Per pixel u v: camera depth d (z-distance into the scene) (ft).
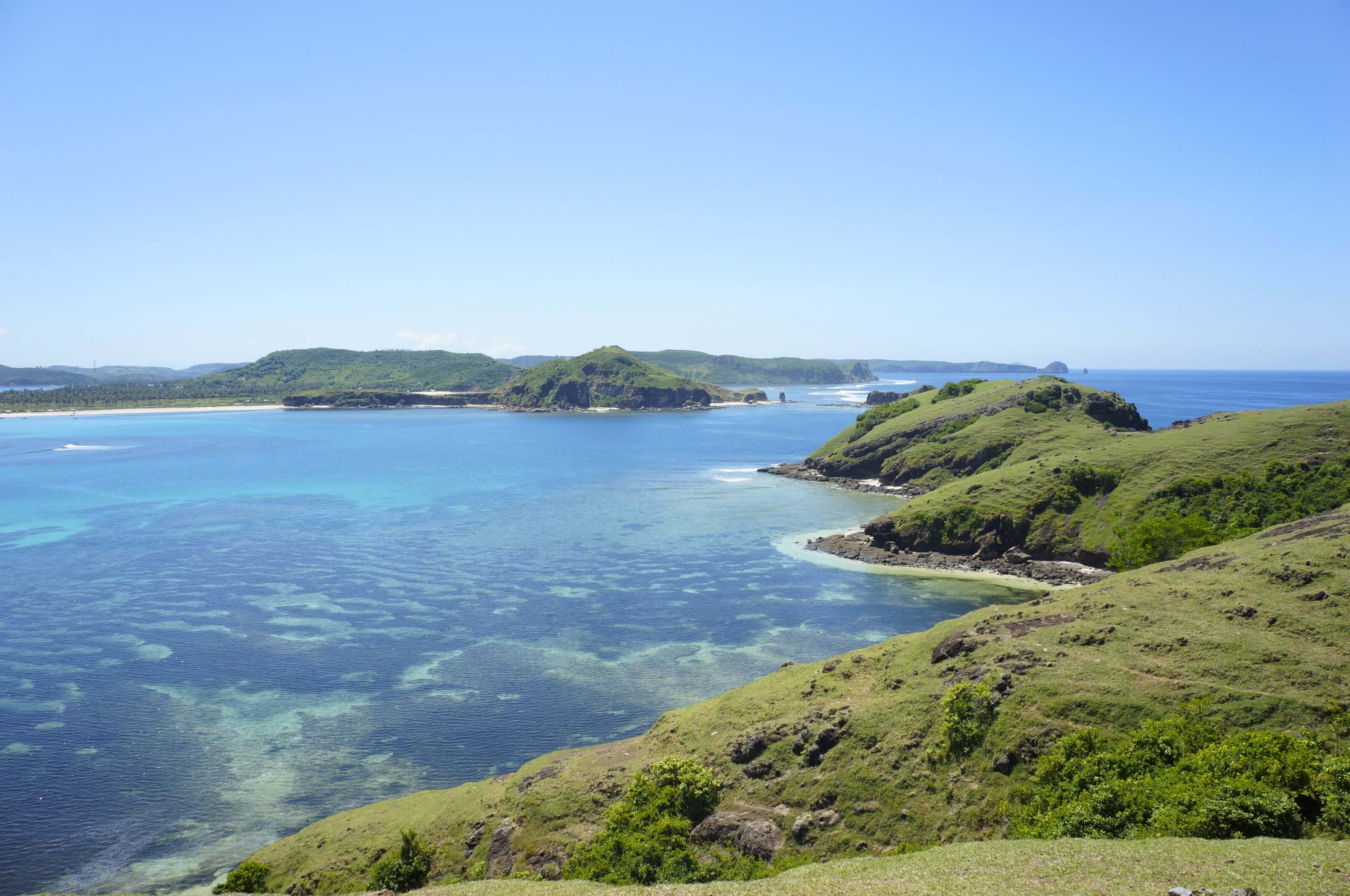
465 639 319.27
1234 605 207.62
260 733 244.01
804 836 168.55
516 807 189.06
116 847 191.83
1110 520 438.81
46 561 443.73
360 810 201.87
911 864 125.49
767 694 222.07
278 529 528.63
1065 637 207.10
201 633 327.26
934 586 392.06
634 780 190.49
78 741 238.07
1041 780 160.35
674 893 124.77
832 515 572.10
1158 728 162.30
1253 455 453.17
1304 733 155.22
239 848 192.54
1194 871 104.22
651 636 321.73
